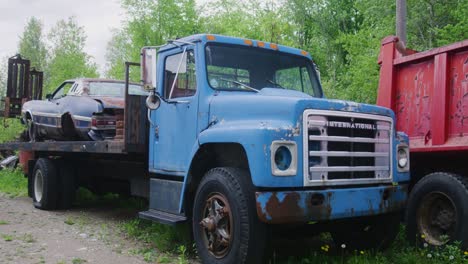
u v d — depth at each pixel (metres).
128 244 6.39
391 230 5.56
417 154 5.71
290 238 5.36
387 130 5.23
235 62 5.89
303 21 30.12
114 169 8.29
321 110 4.70
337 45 27.98
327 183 4.67
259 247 4.57
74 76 30.80
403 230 6.05
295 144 4.51
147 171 7.11
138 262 5.49
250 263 4.57
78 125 8.94
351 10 29.09
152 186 6.30
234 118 5.14
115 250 6.05
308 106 4.63
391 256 5.42
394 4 14.80
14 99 14.80
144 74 5.58
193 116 5.67
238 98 5.17
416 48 13.87
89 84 9.57
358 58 14.24
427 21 13.95
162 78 6.36
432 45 13.52
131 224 7.36
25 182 13.30
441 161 5.68
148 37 20.20
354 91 13.41
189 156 5.63
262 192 4.43
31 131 11.05
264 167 4.38
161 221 5.65
